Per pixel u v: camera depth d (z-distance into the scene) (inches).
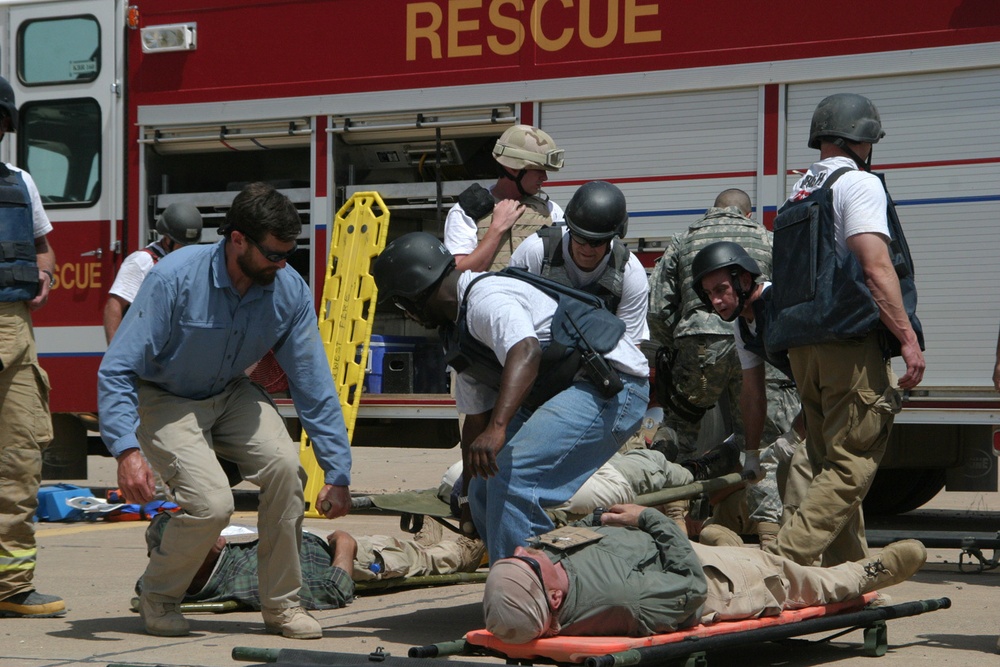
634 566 172.9
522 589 166.1
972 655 200.7
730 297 221.6
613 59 378.6
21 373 234.7
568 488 197.2
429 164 410.6
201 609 235.5
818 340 208.7
